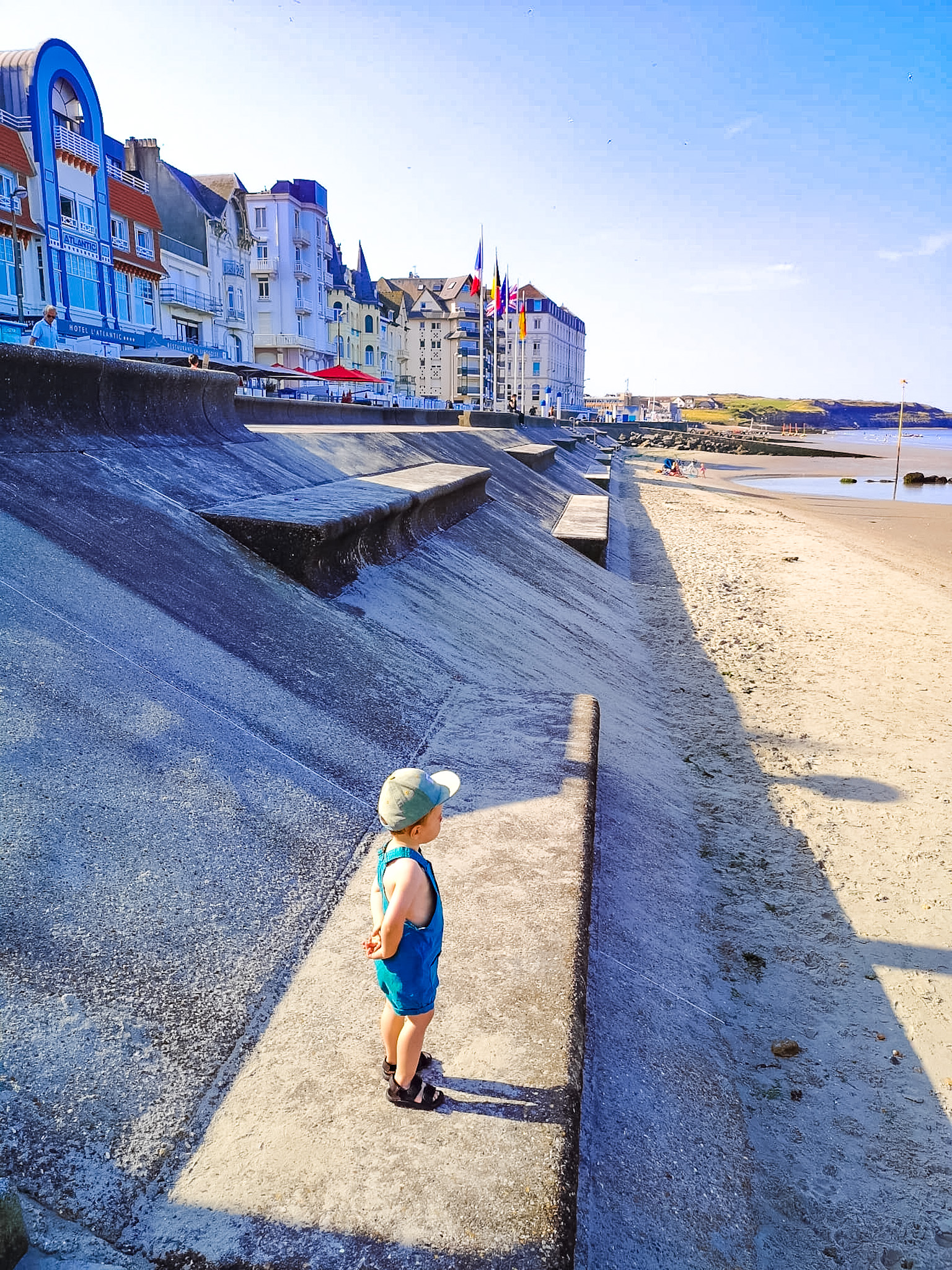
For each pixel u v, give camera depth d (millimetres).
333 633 6723
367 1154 2447
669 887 5602
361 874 3930
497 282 52719
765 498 42688
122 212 42812
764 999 4738
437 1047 2863
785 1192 3488
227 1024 2916
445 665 7395
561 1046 2881
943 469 77750
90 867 3287
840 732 8914
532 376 141375
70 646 4559
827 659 11680
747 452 110812
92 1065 2604
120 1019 2779
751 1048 4344
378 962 2559
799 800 7297
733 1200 3357
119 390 8297
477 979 3195
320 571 7516
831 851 6402
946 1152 3742
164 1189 2340
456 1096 2662
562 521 18922
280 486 9953
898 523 31828
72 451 7082
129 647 4867
